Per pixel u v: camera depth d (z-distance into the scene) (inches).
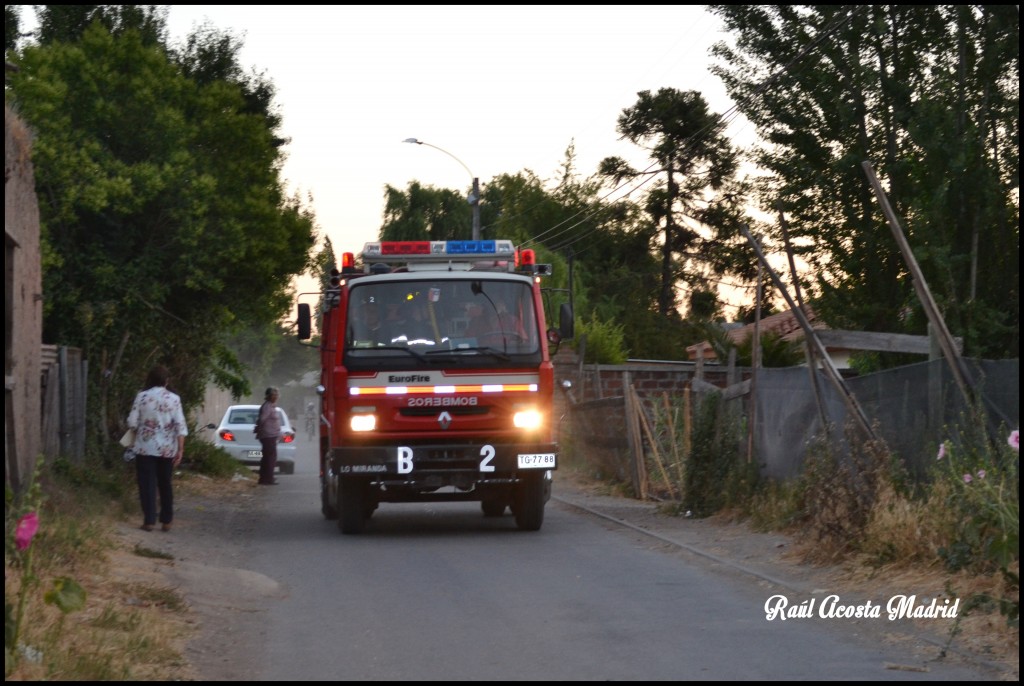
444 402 522.6
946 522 368.8
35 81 698.2
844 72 859.4
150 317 765.9
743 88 945.5
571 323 548.4
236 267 800.9
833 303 798.5
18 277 493.0
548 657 283.4
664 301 2421.3
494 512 643.5
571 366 1063.0
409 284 531.5
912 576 357.7
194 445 900.0
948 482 380.2
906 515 382.6
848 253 826.2
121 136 738.2
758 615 334.6
